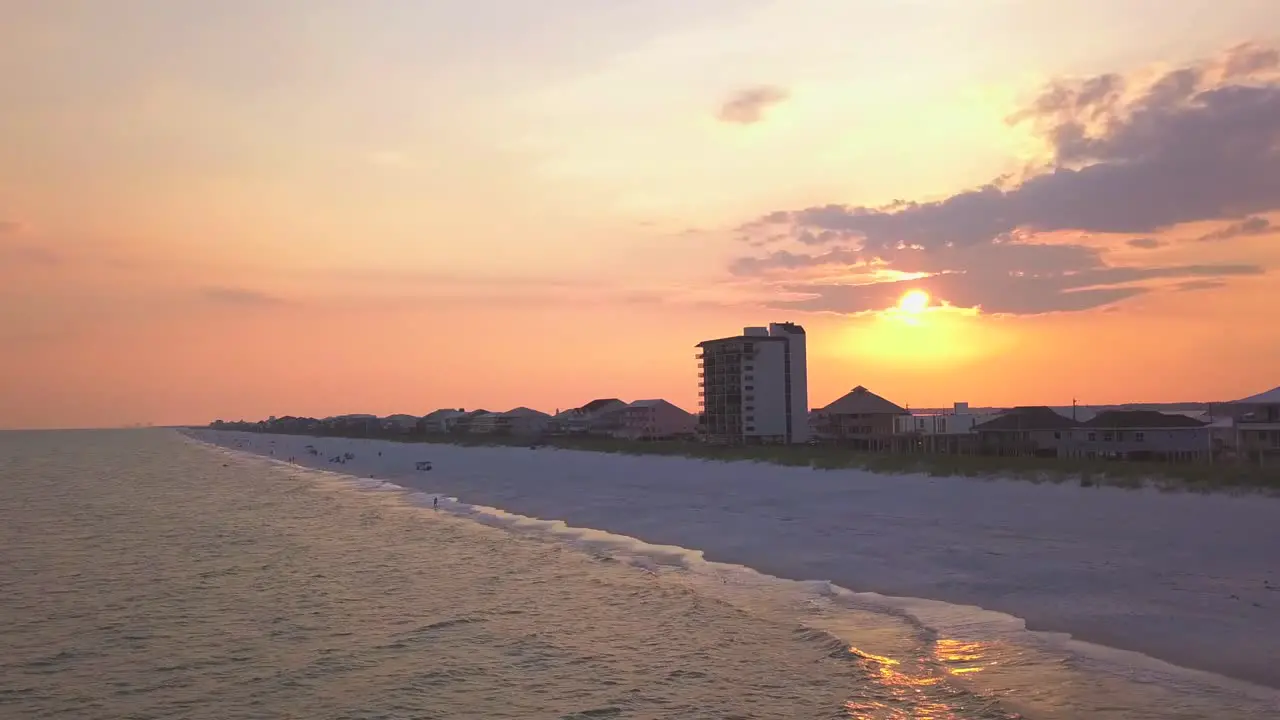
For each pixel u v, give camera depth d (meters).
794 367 139.50
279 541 49.69
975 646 21.55
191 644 26.30
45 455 193.25
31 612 31.08
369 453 172.75
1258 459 60.53
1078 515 36.16
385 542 48.19
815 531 40.53
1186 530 31.34
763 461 74.25
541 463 105.62
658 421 158.12
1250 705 16.47
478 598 31.73
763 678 20.67
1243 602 22.75
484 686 21.47
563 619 27.86
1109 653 20.11
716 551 38.81
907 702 18.22
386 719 19.45
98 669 23.94
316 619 29.19
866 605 26.94
